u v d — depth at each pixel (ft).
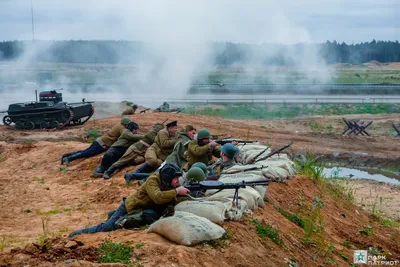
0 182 51.93
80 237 25.79
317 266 31.07
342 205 52.34
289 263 28.14
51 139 87.86
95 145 57.62
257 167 39.75
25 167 58.59
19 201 44.16
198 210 27.86
